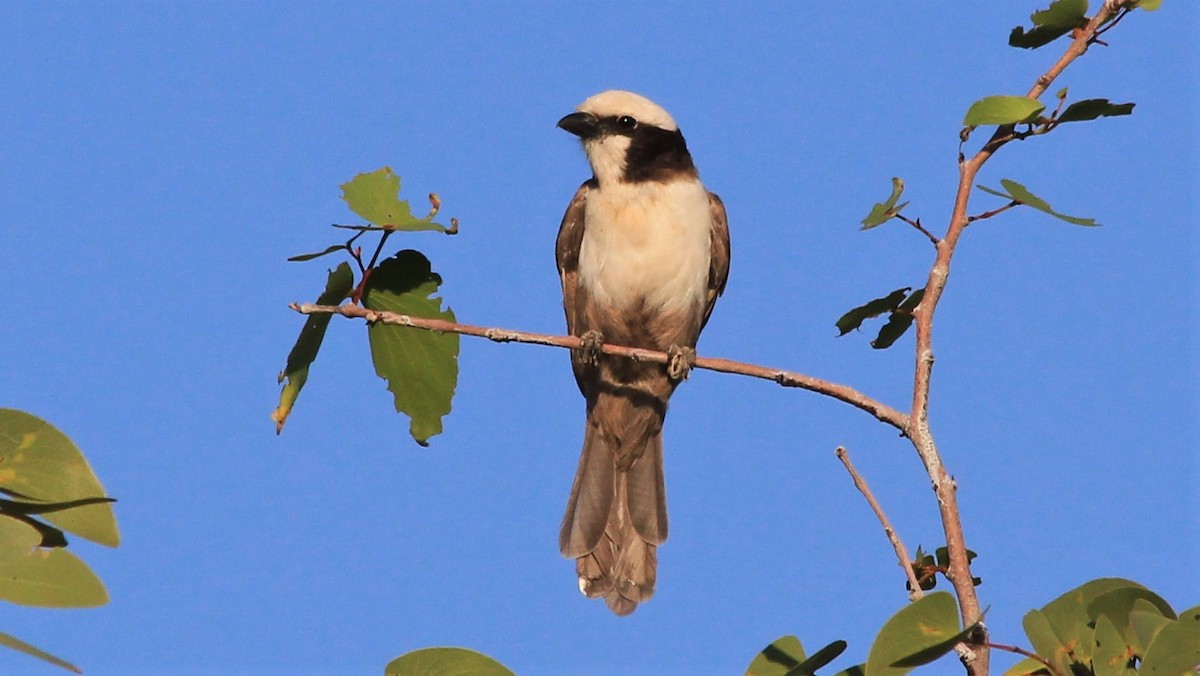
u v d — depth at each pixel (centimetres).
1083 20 873
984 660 713
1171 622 693
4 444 717
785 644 792
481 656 729
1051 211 816
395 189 957
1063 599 777
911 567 781
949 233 834
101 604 655
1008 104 815
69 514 719
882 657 704
